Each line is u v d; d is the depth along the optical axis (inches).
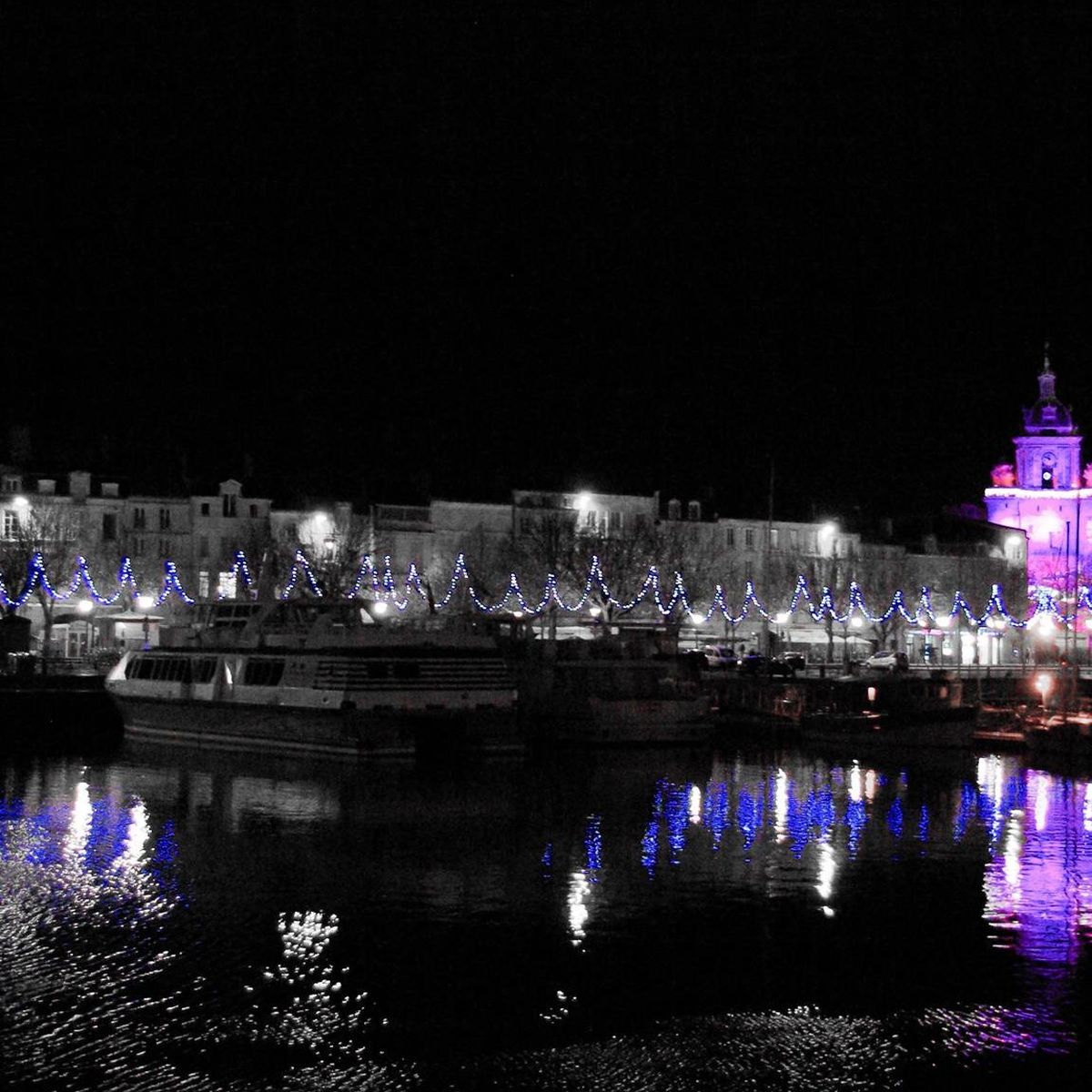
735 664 5113.2
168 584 5526.6
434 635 3193.9
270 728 3208.7
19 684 3941.9
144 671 3646.7
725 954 1665.8
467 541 6200.8
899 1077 1328.7
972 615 6973.4
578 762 3309.5
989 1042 1406.3
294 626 3400.6
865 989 1547.7
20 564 5231.3
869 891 1978.3
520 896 1905.8
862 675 5027.1
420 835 2288.4
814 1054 1371.8
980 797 2923.2
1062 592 7253.9
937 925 1800.0
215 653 3408.0
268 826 2347.4
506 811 2534.5
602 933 1743.4
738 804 2711.6
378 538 6013.8
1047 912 1867.6
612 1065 1339.8
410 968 1590.8
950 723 3823.8
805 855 2215.8
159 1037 1381.6
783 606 6683.1
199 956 1622.8
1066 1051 1389.0
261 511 6131.9
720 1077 1320.1
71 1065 1317.7
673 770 3225.9
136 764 3085.6
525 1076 1312.7
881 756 3671.3
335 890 1919.3
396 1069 1317.7
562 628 5895.7
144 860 2084.2
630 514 6756.9
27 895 1871.3
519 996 1510.8
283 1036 1389.0
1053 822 2583.7
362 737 3004.4
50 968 1572.3
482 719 3139.8
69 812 2468.0
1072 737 3607.3
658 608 6033.5
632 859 2153.1
